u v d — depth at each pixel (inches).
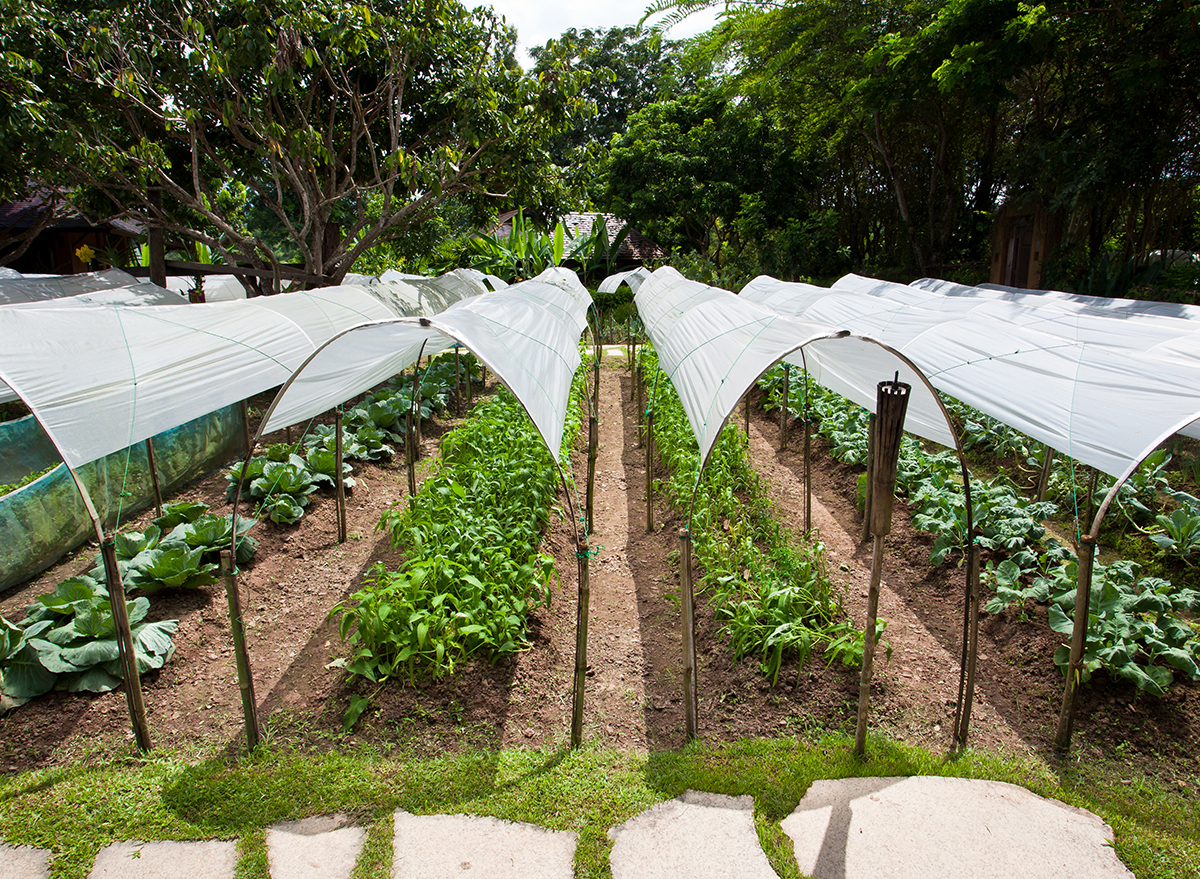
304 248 426.3
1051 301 347.6
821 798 123.7
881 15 554.9
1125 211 522.0
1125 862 110.0
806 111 692.7
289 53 372.5
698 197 844.6
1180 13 373.7
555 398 160.6
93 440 138.2
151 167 365.1
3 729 139.8
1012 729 141.7
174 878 108.7
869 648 127.6
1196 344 191.3
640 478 303.7
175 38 372.2
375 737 139.3
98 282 386.3
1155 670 141.5
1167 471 251.6
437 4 411.2
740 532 216.8
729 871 108.5
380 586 166.6
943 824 117.3
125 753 136.6
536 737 141.9
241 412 314.0
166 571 179.6
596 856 111.3
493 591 167.5
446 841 115.2
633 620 189.8
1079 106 457.7
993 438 290.7
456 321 148.2
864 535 225.9
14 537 199.0
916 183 689.6
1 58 312.2
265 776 129.9
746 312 187.2
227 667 165.6
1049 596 164.7
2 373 131.0
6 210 605.9
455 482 235.9
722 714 147.6
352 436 301.6
